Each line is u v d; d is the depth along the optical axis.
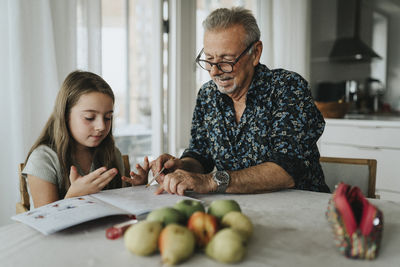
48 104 1.61
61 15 1.66
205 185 0.92
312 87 3.26
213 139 1.28
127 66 2.19
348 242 0.53
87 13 1.76
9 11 1.50
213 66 1.11
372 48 2.98
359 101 2.97
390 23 2.86
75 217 0.66
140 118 2.32
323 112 2.51
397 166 2.16
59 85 1.67
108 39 2.06
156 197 0.86
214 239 0.51
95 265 0.51
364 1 2.97
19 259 0.54
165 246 0.49
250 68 1.15
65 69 1.69
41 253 0.56
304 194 0.93
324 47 3.20
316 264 0.52
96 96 1.06
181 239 0.50
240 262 0.52
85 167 1.19
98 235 0.63
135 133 2.30
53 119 1.14
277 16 2.89
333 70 3.20
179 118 2.49
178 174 0.92
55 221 0.64
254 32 1.11
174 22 2.38
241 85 1.15
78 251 0.56
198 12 2.54
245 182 0.93
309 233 0.64
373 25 2.95
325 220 0.71
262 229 0.66
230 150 1.23
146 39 2.30
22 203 1.10
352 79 3.12
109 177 0.90
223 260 0.50
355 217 0.58
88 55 1.77
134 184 1.06
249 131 1.18
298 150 1.02
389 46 2.89
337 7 3.10
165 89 2.44
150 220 0.57
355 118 2.54
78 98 1.05
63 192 1.10
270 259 0.53
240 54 1.09
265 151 1.16
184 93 2.51
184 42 2.46
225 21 1.08
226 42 1.07
